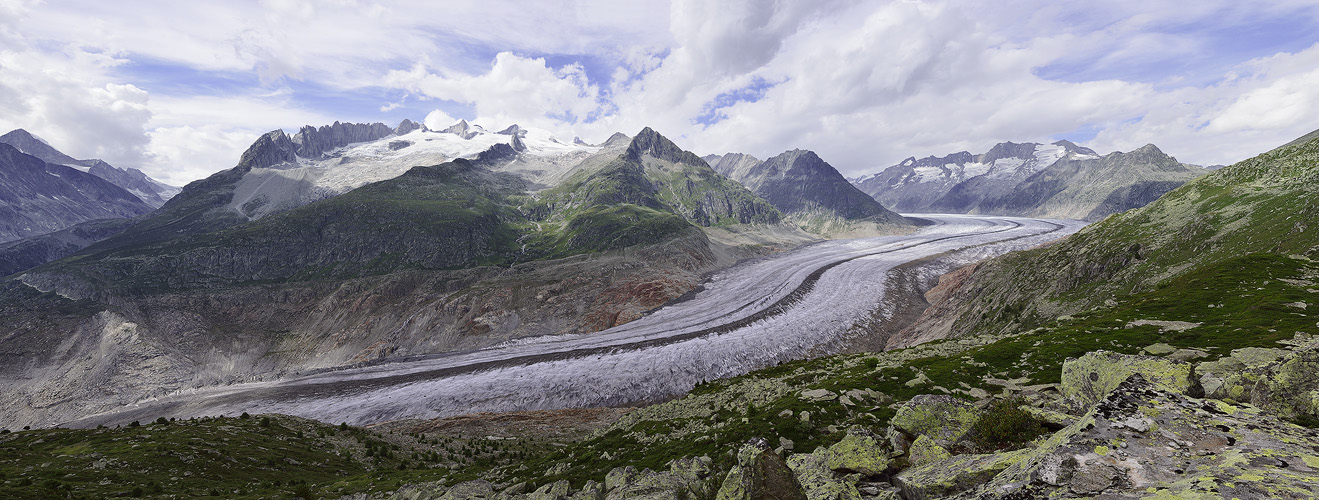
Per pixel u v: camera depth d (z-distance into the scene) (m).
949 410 15.98
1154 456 9.40
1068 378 18.92
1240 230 80.94
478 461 59.84
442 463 58.72
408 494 34.06
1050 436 12.98
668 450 33.50
